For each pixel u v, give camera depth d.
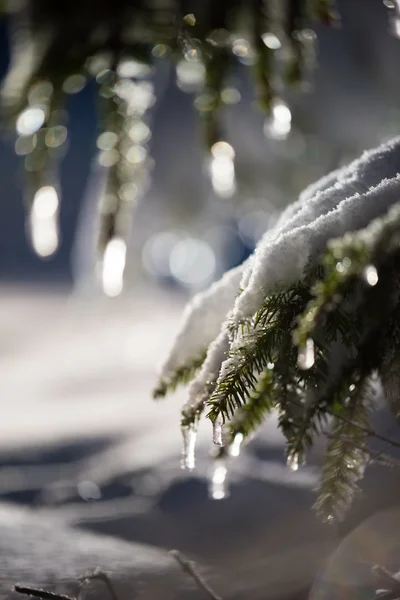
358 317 0.89
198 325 0.99
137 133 1.21
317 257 0.87
